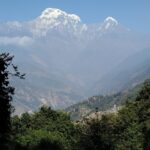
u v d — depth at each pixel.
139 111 102.31
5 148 45.91
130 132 95.06
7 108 43.28
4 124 43.84
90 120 100.94
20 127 101.56
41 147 85.62
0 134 44.53
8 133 45.97
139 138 93.75
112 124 98.81
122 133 96.50
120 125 99.38
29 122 106.62
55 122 107.62
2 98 42.78
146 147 86.88
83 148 94.88
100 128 96.81
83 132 98.12
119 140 95.31
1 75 42.81
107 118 100.69
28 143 86.69
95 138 95.25
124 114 102.50
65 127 107.12
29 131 95.81
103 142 94.62
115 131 98.38
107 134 95.25
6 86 43.19
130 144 93.75
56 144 88.88
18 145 55.50
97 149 94.56
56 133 101.31
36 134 91.75
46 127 106.25
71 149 96.06
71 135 106.12
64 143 95.25
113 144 94.56
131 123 98.75
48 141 87.25
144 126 93.81
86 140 95.25
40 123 107.06
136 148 92.62
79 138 98.00
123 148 93.81
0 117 43.28
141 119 100.75
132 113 102.06
